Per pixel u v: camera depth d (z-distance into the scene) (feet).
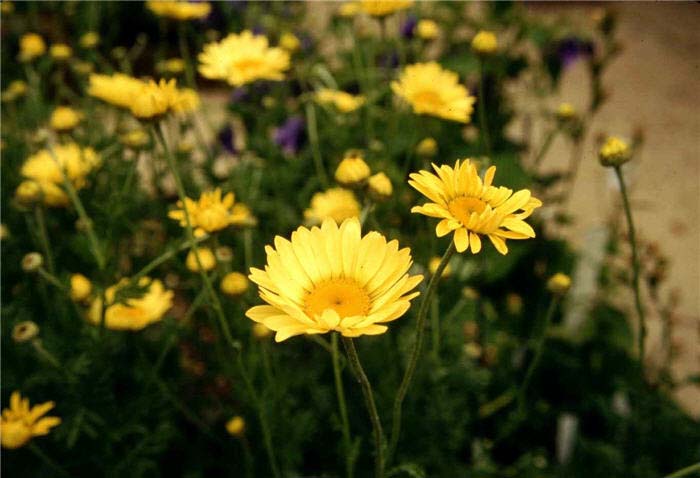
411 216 1.47
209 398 1.39
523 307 1.73
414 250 1.35
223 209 1.04
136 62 2.85
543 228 1.77
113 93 1.44
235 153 1.75
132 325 1.16
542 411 1.53
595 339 1.63
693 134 2.50
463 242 0.71
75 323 1.31
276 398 1.21
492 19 1.87
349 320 0.69
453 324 1.34
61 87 1.75
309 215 1.26
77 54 2.23
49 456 1.26
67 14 2.20
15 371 1.24
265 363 1.15
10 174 1.52
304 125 1.71
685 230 2.12
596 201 2.22
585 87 2.80
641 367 1.19
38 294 1.41
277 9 2.01
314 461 1.34
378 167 1.44
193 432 1.39
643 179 2.31
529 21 1.93
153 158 1.58
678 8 3.29
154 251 1.55
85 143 1.58
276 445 1.27
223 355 1.31
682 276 1.96
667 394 1.46
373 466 1.28
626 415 1.45
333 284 0.76
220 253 1.16
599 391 1.57
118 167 1.54
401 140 1.56
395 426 0.86
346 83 1.93
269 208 1.56
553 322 1.69
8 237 1.34
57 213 1.51
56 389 1.25
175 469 1.35
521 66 1.86
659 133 2.52
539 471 1.39
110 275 1.15
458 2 1.95
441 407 1.26
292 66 1.71
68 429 1.14
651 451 1.39
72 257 1.49
